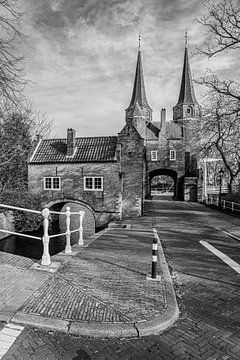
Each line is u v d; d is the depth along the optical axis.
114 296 5.15
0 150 21.66
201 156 29.89
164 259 8.26
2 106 10.88
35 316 4.25
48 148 24.48
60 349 3.61
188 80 50.78
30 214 19.59
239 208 23.22
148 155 44.66
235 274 7.09
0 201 17.86
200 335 4.07
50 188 23.05
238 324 4.44
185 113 48.59
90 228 22.41
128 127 22.16
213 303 5.24
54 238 19.06
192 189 37.94
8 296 4.88
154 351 3.64
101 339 3.89
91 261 7.65
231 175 28.52
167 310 4.63
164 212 24.77
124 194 21.97
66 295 5.10
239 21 18.91
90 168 22.08
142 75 58.88
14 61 9.39
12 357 3.38
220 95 21.56
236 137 22.58
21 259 7.20
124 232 14.09
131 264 7.50
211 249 10.23
